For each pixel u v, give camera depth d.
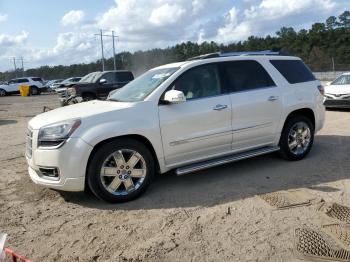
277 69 6.34
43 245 3.87
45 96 35.94
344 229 3.92
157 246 3.72
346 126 9.80
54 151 4.62
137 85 5.78
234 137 5.68
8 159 7.65
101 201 4.99
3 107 22.86
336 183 5.29
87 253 3.67
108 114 4.83
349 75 14.02
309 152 6.96
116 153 4.81
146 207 4.73
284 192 5.00
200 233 3.95
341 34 82.88
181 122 5.20
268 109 5.99
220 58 5.79
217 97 5.54
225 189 5.23
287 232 3.89
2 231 4.21
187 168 5.27
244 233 3.91
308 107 6.50
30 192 5.48
